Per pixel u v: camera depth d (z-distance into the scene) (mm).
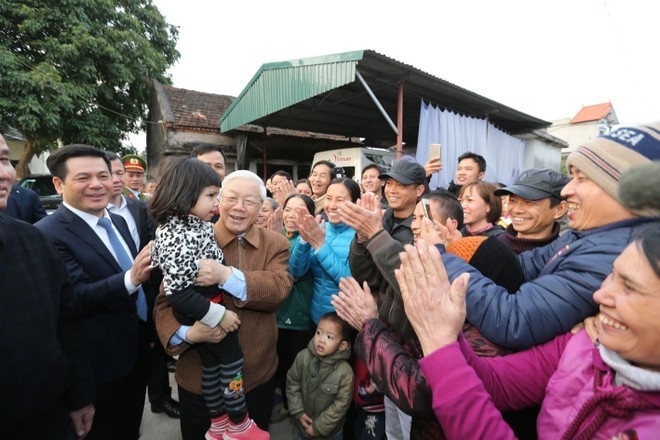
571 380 796
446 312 822
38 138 8359
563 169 13156
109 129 9648
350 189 2252
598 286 853
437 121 5688
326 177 3383
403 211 2271
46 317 1158
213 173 1426
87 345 1419
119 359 1663
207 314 1337
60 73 8547
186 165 1372
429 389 910
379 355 1078
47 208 6848
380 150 7508
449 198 1683
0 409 1032
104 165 1699
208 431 1503
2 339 1031
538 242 1554
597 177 931
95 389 1503
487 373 910
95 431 1645
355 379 2002
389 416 1821
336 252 2098
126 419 1845
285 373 2479
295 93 5820
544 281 939
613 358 669
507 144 7758
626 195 809
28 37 8422
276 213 2539
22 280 1108
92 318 1585
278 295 1590
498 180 7590
